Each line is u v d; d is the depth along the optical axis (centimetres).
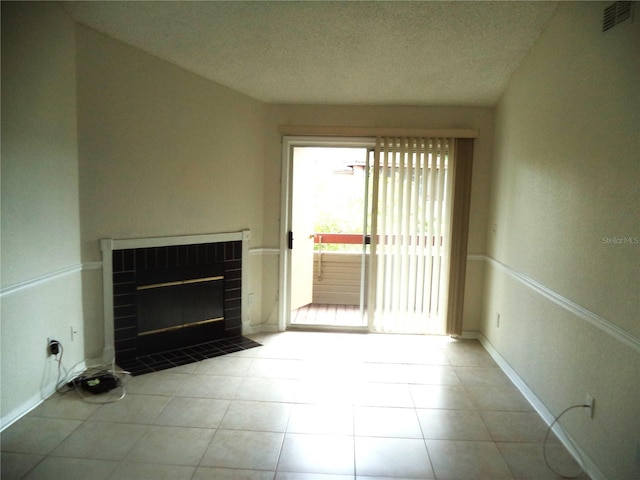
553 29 256
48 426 234
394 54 309
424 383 299
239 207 379
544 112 265
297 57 317
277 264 402
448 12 264
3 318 223
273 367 321
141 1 256
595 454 200
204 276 361
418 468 206
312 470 203
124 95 300
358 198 549
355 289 512
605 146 196
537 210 271
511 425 246
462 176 377
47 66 248
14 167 226
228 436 229
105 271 305
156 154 321
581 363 214
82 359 299
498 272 346
